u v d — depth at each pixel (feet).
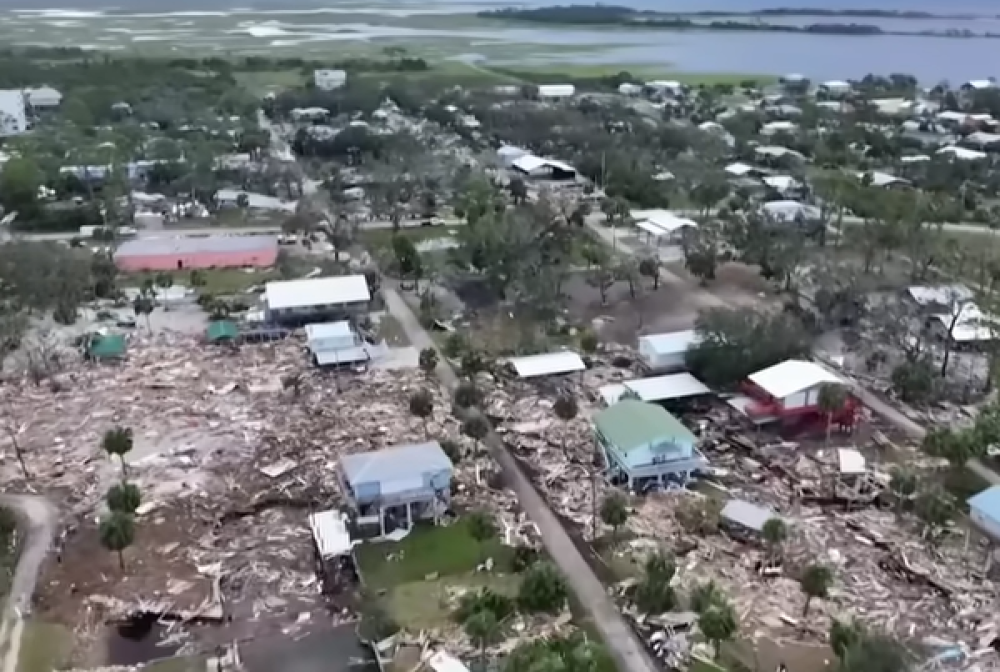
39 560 254.06
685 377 347.15
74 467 299.17
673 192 638.53
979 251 480.64
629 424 293.43
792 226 504.84
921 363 352.90
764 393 323.57
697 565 247.91
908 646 210.79
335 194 611.88
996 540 249.34
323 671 214.69
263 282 475.31
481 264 462.60
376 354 386.11
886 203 537.24
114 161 646.74
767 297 451.12
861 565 247.29
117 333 404.77
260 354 386.93
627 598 236.63
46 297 422.82
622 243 540.11
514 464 303.27
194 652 220.43
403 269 471.62
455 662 212.02
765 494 283.18
